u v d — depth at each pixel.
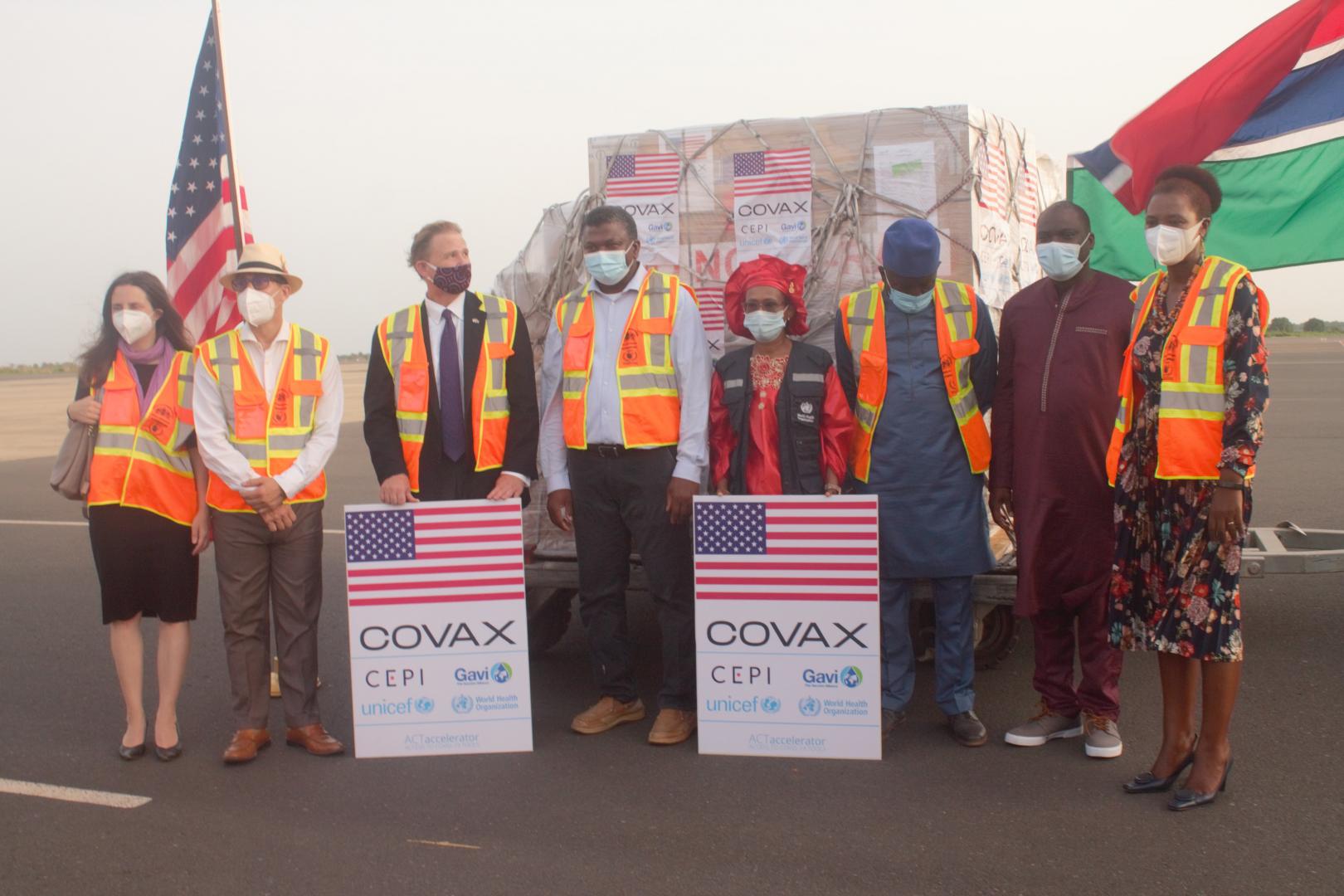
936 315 4.41
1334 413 18.48
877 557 4.27
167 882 3.46
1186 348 3.71
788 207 5.07
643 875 3.42
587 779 4.23
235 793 4.18
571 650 6.14
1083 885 3.28
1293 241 5.76
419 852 3.63
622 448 4.49
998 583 4.92
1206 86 5.68
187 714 5.17
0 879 3.50
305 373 4.50
